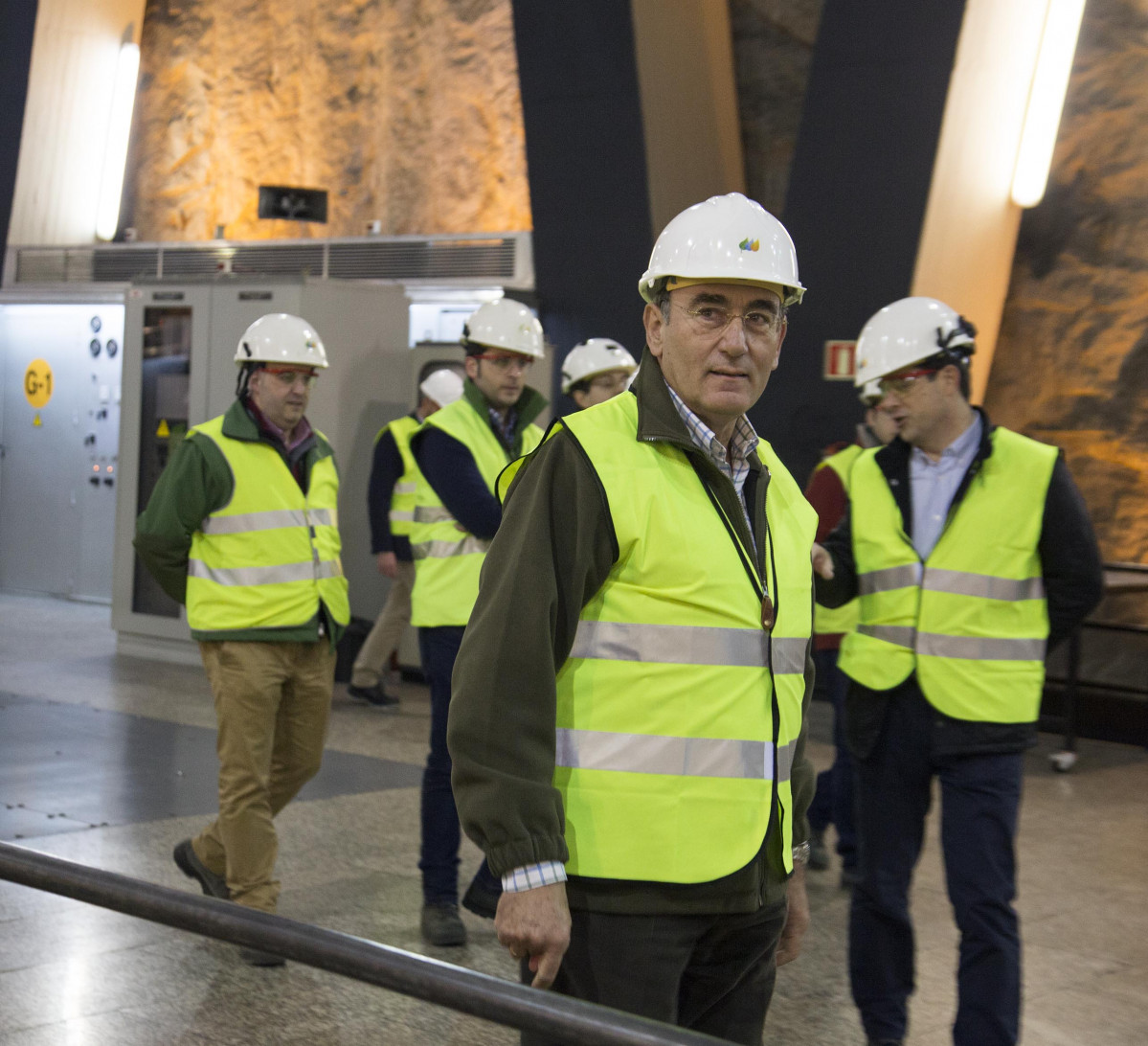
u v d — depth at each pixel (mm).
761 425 9164
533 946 1791
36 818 5379
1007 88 8742
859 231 8633
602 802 1921
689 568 1947
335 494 4391
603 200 9672
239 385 4242
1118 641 8359
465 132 11102
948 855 3107
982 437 3258
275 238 12195
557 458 1939
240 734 4016
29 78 12344
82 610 12055
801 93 9930
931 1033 3619
